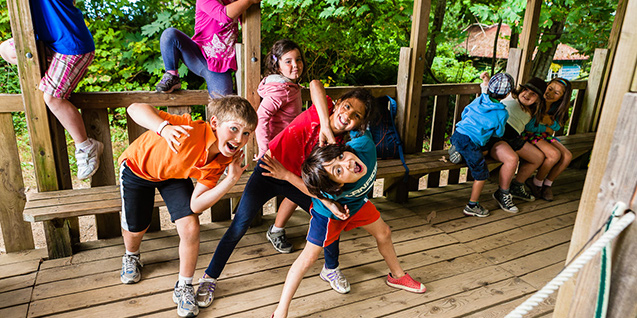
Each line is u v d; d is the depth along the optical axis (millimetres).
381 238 2453
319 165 1901
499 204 3879
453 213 3732
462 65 8484
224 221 3404
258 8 2896
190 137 1988
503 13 5137
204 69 2984
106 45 5637
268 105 2699
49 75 2477
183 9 5645
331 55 7043
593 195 1412
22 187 2738
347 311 2379
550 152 3854
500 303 2510
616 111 1323
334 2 5625
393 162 3580
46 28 2416
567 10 5547
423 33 3611
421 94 3898
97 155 2768
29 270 2619
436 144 4238
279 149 2367
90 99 2715
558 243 3264
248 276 2674
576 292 1466
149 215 2406
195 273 2684
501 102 3732
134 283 2531
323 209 2102
